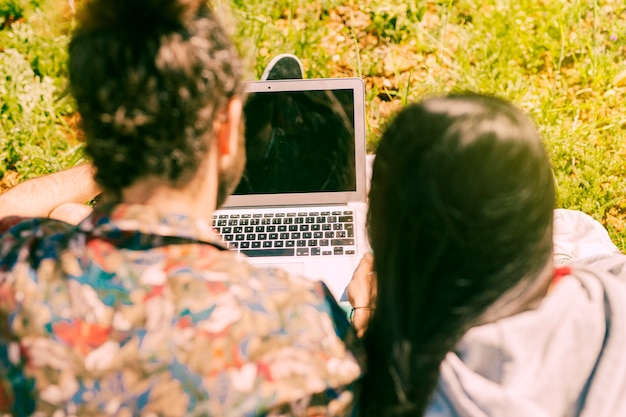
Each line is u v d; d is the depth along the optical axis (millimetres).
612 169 2461
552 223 901
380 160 923
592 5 2922
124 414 755
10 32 2830
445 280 893
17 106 2699
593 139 2564
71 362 753
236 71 794
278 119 1707
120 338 741
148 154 752
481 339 874
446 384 889
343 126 1700
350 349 847
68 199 1518
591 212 2402
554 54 2801
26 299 768
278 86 1689
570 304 900
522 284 885
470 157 812
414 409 953
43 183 1521
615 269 1215
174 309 742
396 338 934
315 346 787
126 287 748
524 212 842
